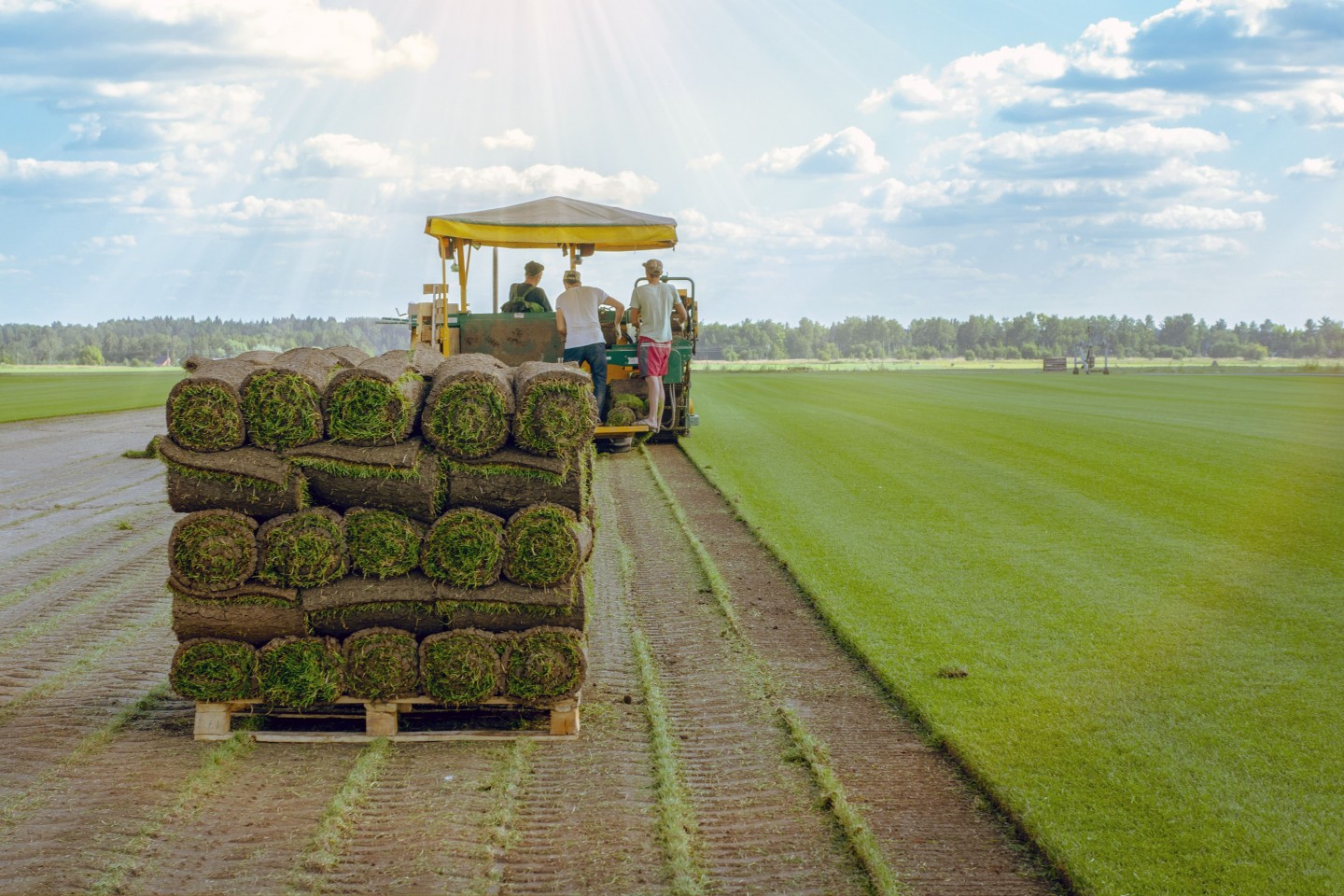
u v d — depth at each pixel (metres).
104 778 4.99
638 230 15.88
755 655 6.93
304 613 5.50
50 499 13.23
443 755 5.36
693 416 18.98
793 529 10.93
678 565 9.52
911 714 5.86
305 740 5.52
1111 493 13.13
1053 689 6.15
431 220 15.35
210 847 4.37
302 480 5.54
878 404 30.34
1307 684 6.20
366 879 4.12
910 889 4.07
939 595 8.27
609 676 6.56
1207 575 8.88
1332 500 12.50
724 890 4.07
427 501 5.56
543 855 4.33
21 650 6.92
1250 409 28.36
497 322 15.87
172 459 5.43
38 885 4.03
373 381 5.47
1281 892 3.97
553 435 5.55
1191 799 4.73
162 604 8.12
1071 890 4.04
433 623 5.58
